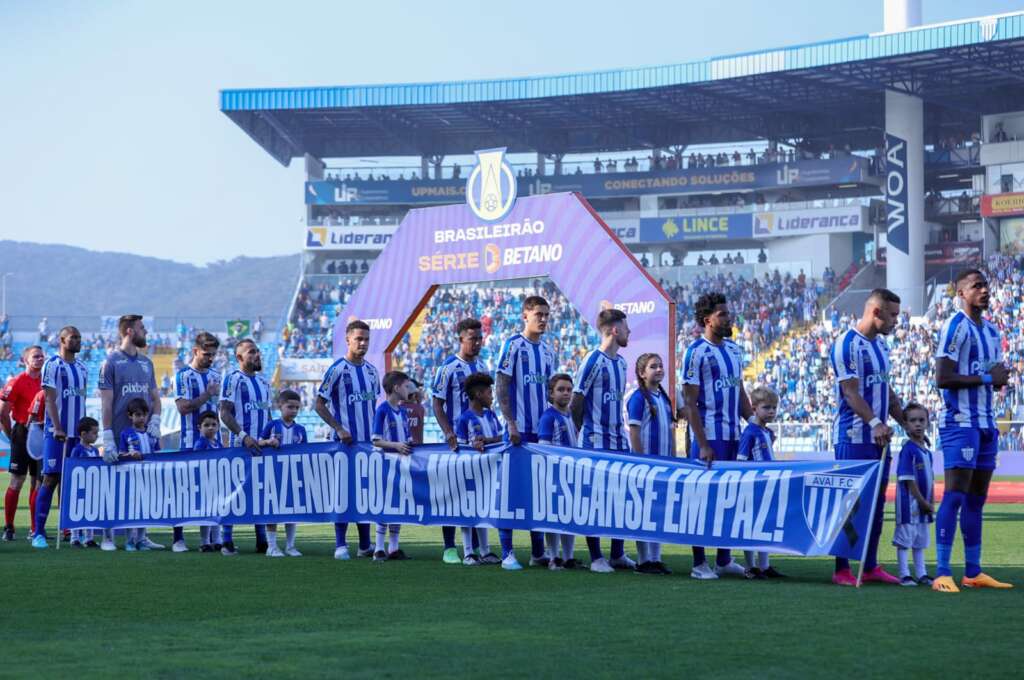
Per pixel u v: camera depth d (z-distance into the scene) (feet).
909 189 146.10
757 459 30.83
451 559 34.71
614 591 26.78
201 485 38.63
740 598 25.40
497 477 33.47
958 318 27.86
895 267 146.30
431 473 34.78
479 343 35.91
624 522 31.14
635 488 31.04
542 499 32.58
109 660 18.22
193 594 26.32
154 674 17.13
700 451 30.25
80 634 20.67
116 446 40.55
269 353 149.18
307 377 128.36
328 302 160.56
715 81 143.54
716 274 153.99
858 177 153.48
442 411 35.27
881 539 41.70
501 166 60.39
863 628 21.18
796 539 28.58
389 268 65.87
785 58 138.31
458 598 25.53
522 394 34.40
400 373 36.73
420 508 34.99
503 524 33.24
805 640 19.92
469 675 17.07
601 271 55.88
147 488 39.47
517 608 23.85
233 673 17.20
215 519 38.29
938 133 157.58
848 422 29.07
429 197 168.86
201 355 41.01
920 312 140.05
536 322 34.42
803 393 119.14
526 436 34.50
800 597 25.57
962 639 20.03
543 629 21.09
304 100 159.74
